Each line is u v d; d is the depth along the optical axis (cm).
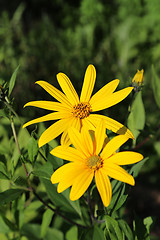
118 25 97
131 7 98
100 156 30
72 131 30
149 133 43
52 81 80
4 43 81
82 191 28
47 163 31
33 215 44
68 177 28
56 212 37
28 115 66
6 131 47
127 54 89
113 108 61
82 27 99
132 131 38
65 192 38
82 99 34
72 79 76
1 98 32
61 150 30
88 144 30
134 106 40
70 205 39
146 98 73
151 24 91
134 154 29
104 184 28
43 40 89
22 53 84
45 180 38
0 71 79
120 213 42
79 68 79
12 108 32
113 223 29
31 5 124
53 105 33
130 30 93
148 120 67
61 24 116
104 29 96
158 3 89
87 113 33
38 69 83
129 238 32
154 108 70
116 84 33
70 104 34
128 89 32
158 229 59
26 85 76
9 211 41
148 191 65
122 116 61
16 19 95
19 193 33
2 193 32
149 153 61
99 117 32
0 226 38
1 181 38
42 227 37
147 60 87
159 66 81
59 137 47
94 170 29
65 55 84
